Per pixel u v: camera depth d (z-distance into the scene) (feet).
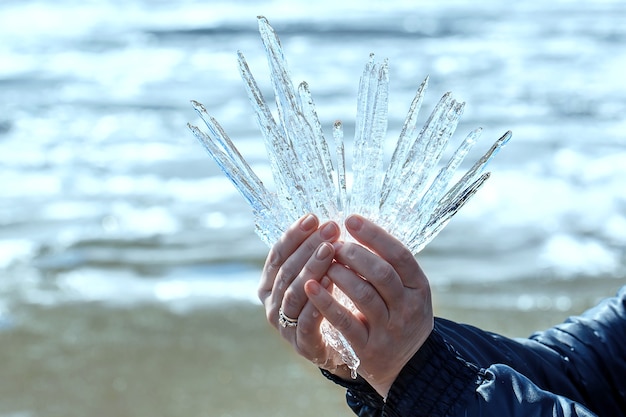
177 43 69.72
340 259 4.80
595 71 53.42
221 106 45.80
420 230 5.21
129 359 18.17
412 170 5.25
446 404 5.01
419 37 70.13
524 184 29.91
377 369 5.01
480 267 22.75
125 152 36.81
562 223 26.11
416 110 5.31
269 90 46.88
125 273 22.85
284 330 5.04
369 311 4.80
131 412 16.17
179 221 27.30
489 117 41.19
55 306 20.75
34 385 17.12
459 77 52.44
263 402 16.42
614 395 6.73
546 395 5.05
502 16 83.15
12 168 34.24
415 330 4.92
